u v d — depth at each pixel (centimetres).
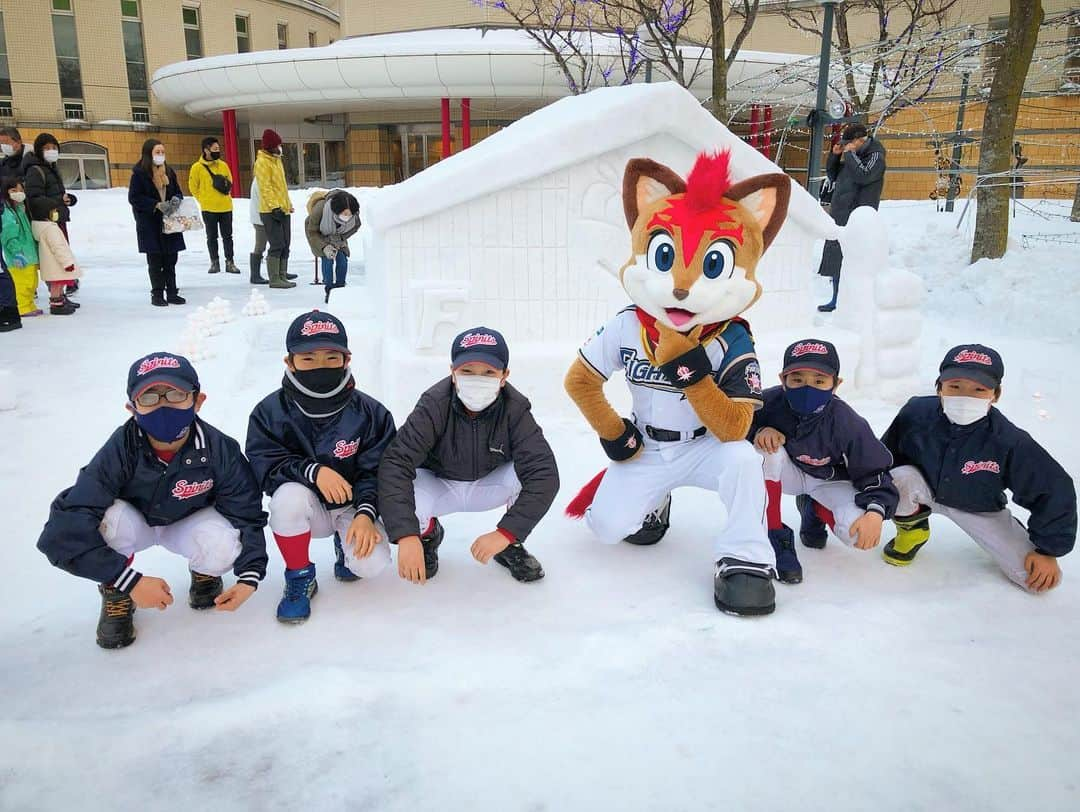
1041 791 180
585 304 444
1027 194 1867
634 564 293
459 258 431
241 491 247
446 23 2609
